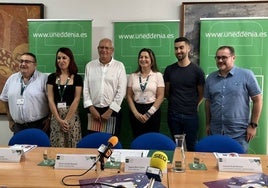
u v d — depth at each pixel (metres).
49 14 3.96
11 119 3.64
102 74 3.45
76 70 3.47
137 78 3.44
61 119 3.31
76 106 3.35
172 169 1.97
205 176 1.85
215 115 3.12
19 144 2.71
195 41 3.79
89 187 1.65
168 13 3.86
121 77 3.45
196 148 2.57
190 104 3.38
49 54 3.83
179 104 3.38
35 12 3.92
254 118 3.04
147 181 1.73
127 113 3.82
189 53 3.80
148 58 3.39
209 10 3.75
